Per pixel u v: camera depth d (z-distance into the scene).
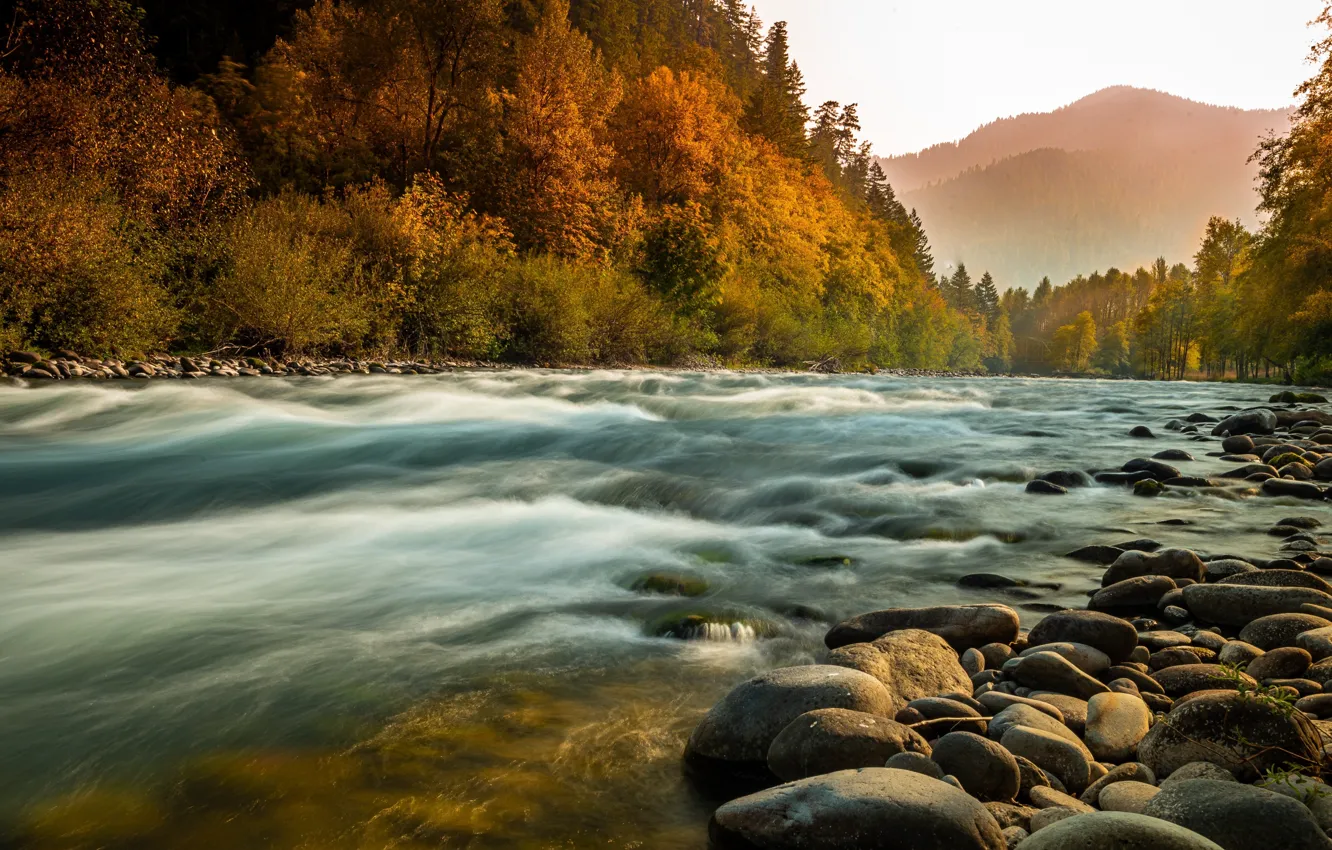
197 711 3.08
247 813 2.39
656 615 4.25
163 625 4.01
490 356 25.50
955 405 17.27
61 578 4.77
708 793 2.58
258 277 18.61
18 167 16.23
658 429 11.67
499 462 8.96
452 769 2.68
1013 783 2.47
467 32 33.84
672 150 42.19
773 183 53.47
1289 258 35.28
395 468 8.56
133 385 13.79
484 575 4.97
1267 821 2.02
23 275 14.77
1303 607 3.79
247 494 7.24
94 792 2.52
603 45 75.00
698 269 34.06
